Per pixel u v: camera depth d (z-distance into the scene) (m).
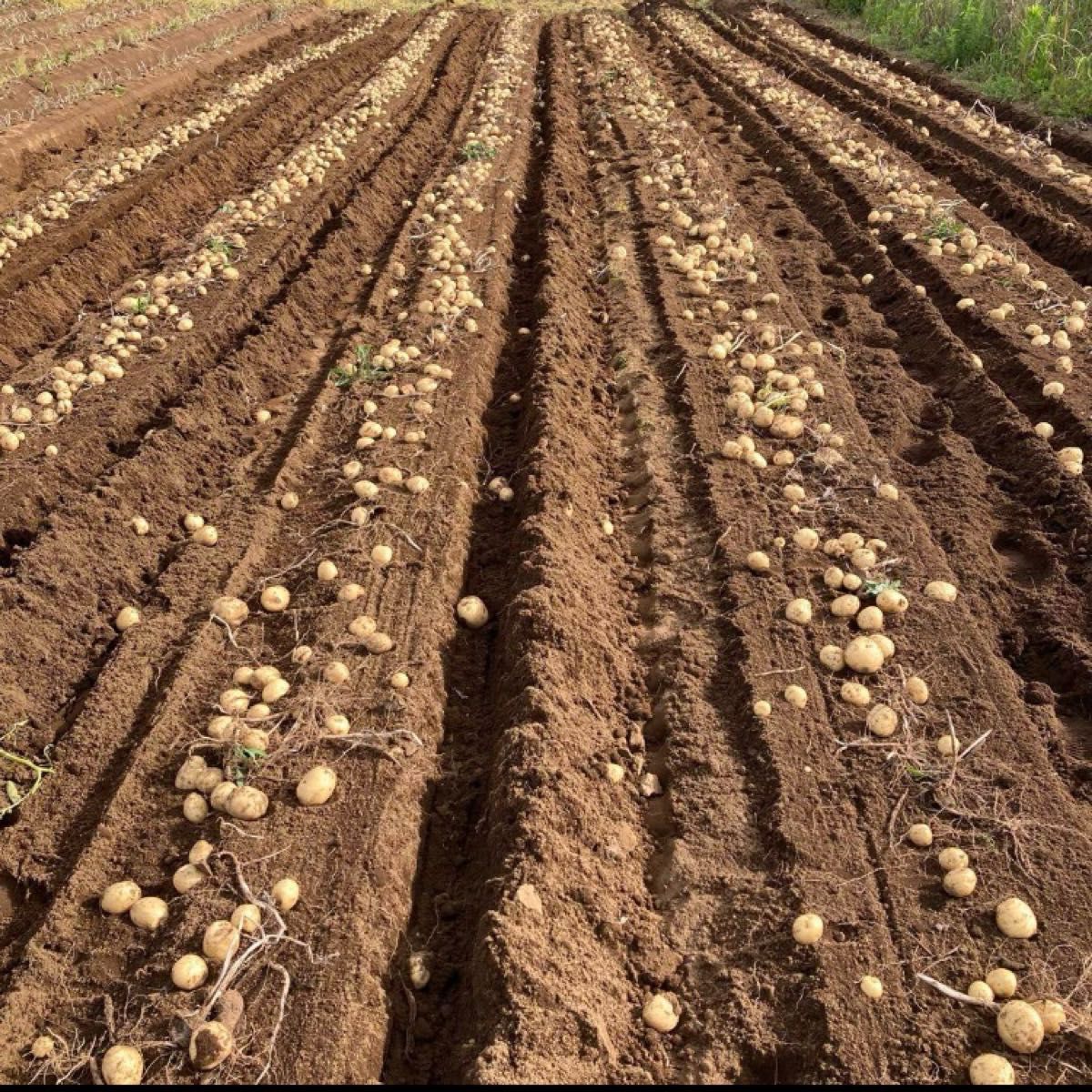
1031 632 4.30
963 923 3.05
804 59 16.22
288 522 5.18
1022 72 12.89
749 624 4.27
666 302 7.31
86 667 4.41
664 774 3.72
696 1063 2.77
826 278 7.86
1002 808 3.40
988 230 8.47
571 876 3.19
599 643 4.21
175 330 7.01
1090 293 7.18
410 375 6.36
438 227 8.89
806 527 4.89
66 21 17.05
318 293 7.86
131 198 9.61
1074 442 5.47
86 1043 2.79
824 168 10.17
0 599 4.36
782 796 3.48
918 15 16.41
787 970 2.97
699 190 9.76
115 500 5.15
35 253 8.27
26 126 11.15
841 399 5.99
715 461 5.43
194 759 3.60
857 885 3.18
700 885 3.27
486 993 2.80
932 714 3.81
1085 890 3.12
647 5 24.03
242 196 10.12
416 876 3.38
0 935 3.22
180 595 4.66
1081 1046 2.70
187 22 18.77
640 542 5.06
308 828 3.37
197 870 3.21
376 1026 2.84
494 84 14.55
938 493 5.16
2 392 6.08
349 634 4.25
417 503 5.12
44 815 3.58
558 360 6.34
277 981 2.90
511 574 4.71
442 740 3.95
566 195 9.55
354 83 15.63
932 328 6.75
